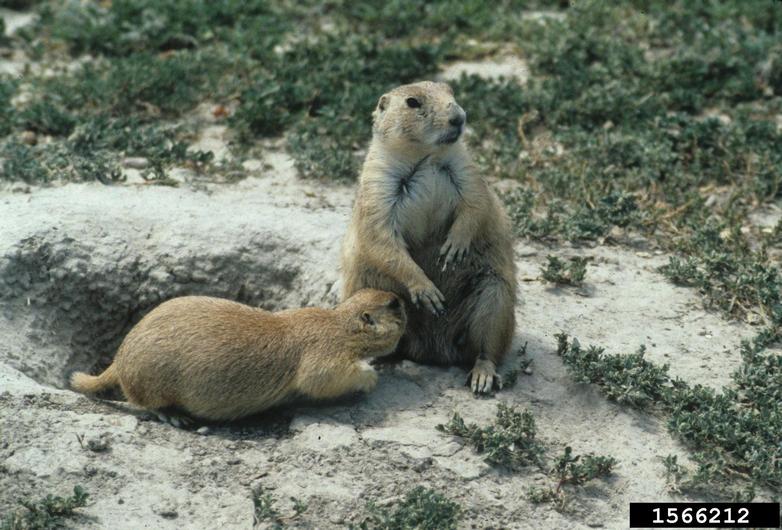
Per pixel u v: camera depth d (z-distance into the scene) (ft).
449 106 32.89
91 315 39.45
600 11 61.26
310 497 27.76
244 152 49.03
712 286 39.37
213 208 42.78
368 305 31.94
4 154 46.47
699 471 28.60
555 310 37.70
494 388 32.96
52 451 28.55
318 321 32.09
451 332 35.27
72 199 42.34
